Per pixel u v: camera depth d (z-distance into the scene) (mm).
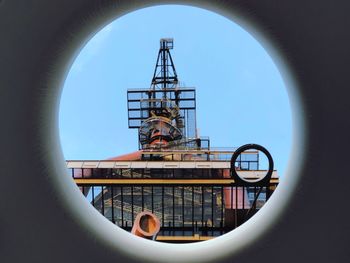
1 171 1302
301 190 1314
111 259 1390
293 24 1211
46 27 1218
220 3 1291
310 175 1300
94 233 1395
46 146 1320
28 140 1284
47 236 1359
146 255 1412
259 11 1222
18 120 1272
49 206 1339
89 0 1210
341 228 1328
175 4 1362
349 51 1220
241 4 1238
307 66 1236
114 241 1414
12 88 1254
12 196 1321
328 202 1311
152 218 2367
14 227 1342
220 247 1411
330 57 1226
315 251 1345
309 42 1220
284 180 1428
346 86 1240
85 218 1408
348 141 1270
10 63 1241
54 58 1256
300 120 1320
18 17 1212
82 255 1382
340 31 1208
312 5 1192
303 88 1265
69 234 1367
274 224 1347
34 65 1243
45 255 1372
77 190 1500
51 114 1332
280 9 1203
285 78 1350
